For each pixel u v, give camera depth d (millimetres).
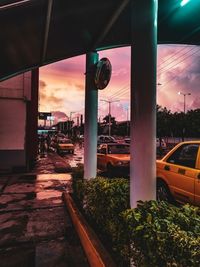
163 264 2254
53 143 41656
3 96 14281
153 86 3209
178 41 6215
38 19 4219
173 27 5426
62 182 10969
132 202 3209
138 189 3143
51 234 5043
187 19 5066
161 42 6199
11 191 9156
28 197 8211
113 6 4312
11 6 3484
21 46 5434
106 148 12719
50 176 12672
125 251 2967
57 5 3959
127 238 2959
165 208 2762
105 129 98250
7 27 4348
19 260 4012
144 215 2678
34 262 3939
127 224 2873
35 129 19953
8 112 14375
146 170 3127
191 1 4422
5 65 6641
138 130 3176
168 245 2199
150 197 3129
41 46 5629
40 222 5754
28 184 10531
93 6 4207
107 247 3752
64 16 4457
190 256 1979
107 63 5715
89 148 6148
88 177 6102
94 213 4594
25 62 6672
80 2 3973
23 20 4141
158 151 33625
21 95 14523
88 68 6285
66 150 30516
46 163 18953
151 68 3205
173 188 6066
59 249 4379
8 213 6461
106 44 6281
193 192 5387
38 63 7016
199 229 2334
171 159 6414
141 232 2559
